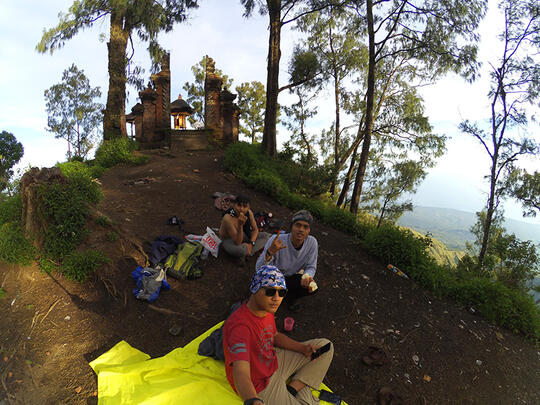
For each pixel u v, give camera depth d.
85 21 10.79
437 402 3.21
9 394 2.54
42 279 3.92
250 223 4.68
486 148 16.27
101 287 3.84
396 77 18.42
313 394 2.67
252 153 11.25
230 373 2.16
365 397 3.05
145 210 6.14
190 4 11.51
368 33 12.13
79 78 29.11
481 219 17.94
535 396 3.69
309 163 12.89
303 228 3.44
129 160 10.28
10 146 20.00
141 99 15.52
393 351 3.74
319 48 19.19
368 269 5.46
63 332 3.21
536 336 4.85
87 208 4.57
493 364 3.99
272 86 12.69
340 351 3.56
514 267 13.30
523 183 15.37
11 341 3.07
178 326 3.40
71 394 2.54
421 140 17.59
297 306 3.99
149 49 13.27
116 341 3.15
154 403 2.28
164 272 3.89
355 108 19.59
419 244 5.92
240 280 4.35
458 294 5.36
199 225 5.91
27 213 4.25
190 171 9.56
